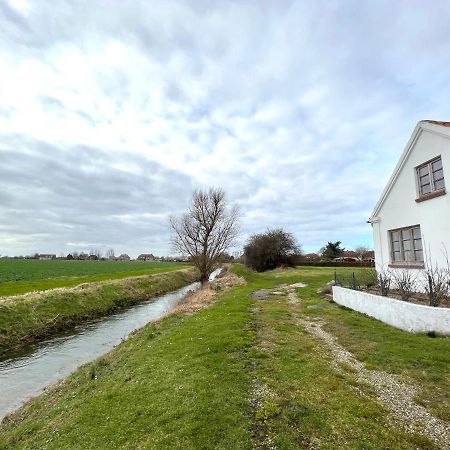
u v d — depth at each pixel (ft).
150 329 48.80
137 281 123.65
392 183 53.83
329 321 41.78
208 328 40.32
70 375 37.40
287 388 22.50
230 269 177.17
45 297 74.54
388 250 55.72
